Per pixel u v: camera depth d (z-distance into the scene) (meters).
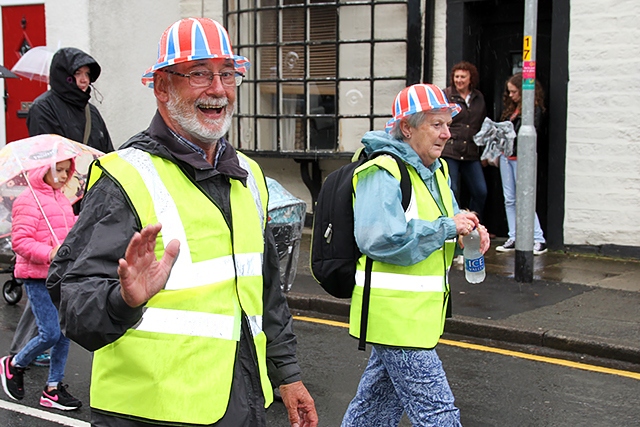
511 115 8.50
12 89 11.20
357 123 9.66
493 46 9.28
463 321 6.20
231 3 10.37
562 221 8.56
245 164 2.60
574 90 8.34
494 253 8.60
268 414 4.71
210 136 2.33
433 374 3.24
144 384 2.18
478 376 5.27
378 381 3.54
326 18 9.54
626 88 8.08
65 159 4.79
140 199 2.18
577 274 7.63
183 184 2.29
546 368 5.41
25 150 4.76
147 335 2.17
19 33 11.12
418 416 3.24
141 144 2.30
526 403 4.77
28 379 5.30
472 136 8.73
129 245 1.92
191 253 2.24
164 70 2.32
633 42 7.98
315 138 9.84
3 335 6.36
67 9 10.61
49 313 4.68
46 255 4.55
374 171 3.26
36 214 4.65
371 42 9.32
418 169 3.34
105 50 10.73
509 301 6.73
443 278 3.38
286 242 4.79
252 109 10.22
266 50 9.99
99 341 2.03
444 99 3.38
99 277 2.09
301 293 7.26
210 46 2.30
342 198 3.41
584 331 5.88
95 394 2.24
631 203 8.18
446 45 9.13
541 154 8.91
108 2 10.73
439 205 3.47
